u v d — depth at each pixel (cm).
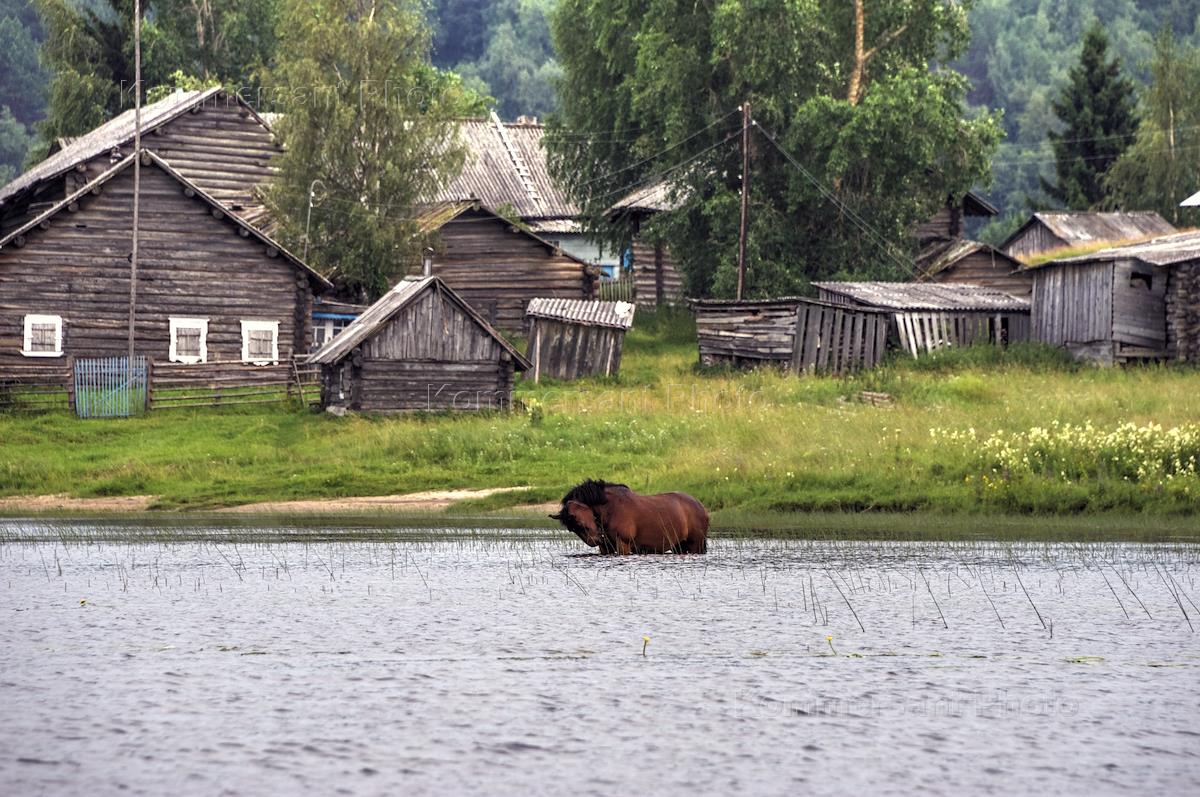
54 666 3641
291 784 2567
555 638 4138
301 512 10144
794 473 10475
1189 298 17788
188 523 9069
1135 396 14175
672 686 3466
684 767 2733
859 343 18338
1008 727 3091
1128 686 3531
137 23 17138
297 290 18275
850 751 2873
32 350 17012
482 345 15725
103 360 15512
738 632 4288
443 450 12644
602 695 3350
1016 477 9919
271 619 4494
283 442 13875
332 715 3109
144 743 2847
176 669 3612
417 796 2509
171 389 15975
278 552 6888
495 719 3092
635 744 2902
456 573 5866
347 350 15075
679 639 4147
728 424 13125
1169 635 4316
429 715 3120
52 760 2711
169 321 17638
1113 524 8756
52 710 3130
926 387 15388
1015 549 7138
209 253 17825
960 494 9712
